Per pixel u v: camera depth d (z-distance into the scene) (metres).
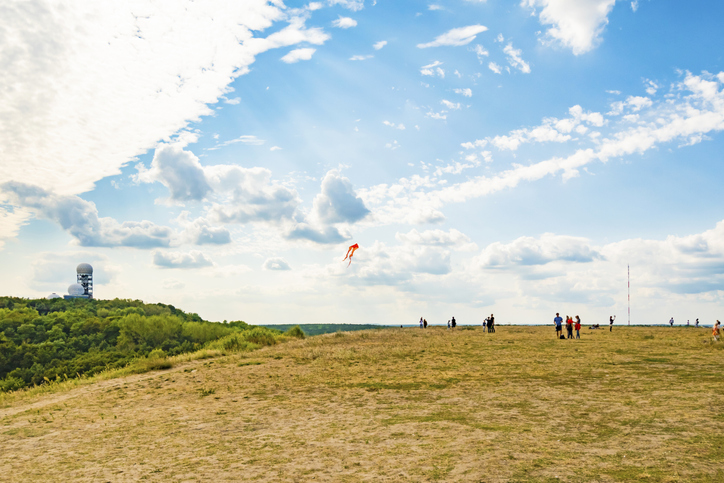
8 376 62.41
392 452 6.67
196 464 6.57
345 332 48.88
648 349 21.09
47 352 75.12
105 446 7.97
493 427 7.86
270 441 7.72
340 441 7.48
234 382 15.19
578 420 8.08
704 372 12.97
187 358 24.56
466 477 5.40
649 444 6.38
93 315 101.62
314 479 5.67
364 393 12.09
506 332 45.19
